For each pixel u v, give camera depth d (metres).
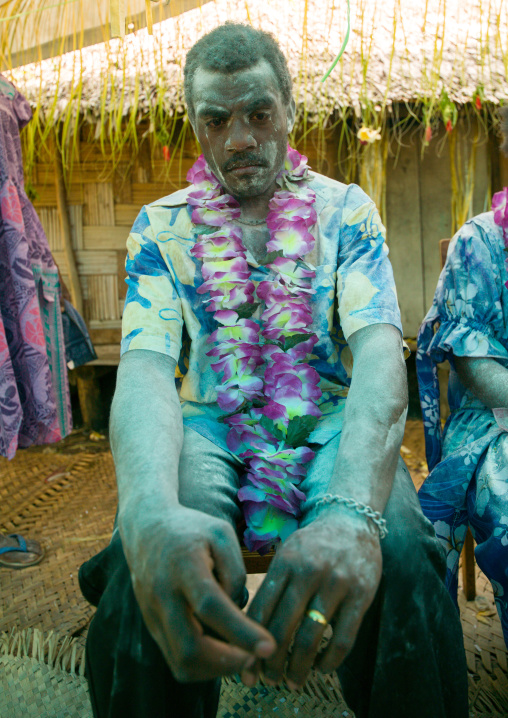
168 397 0.97
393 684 0.85
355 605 0.71
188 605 0.66
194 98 1.05
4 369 1.80
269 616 0.70
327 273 1.10
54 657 1.45
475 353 1.29
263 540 0.94
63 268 3.34
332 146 3.25
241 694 1.31
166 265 1.13
